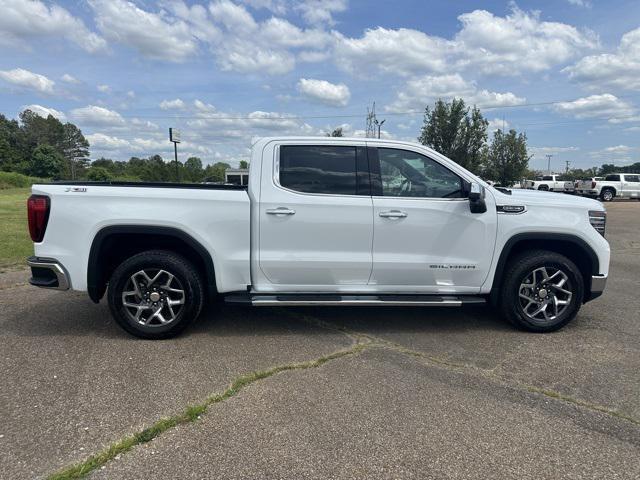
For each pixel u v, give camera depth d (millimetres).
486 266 4516
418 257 4438
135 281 4234
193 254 4469
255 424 2910
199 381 3477
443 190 4492
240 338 4402
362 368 3768
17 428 2812
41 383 3402
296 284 4426
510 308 4598
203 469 2475
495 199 4480
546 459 2609
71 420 2912
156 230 4184
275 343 4285
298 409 3098
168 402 3158
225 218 4250
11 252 8500
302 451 2643
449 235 4441
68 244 4156
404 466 2529
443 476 2457
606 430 2908
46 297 5727
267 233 4297
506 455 2639
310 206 4289
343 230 4340
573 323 4957
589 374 3707
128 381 3459
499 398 3295
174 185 4691
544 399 3291
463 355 4070
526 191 5090
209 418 2971
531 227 4484
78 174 123375
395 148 4469
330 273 4410
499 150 42719
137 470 2453
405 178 4477
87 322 4781
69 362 3781
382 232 4379
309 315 5152
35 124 126125
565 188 40406
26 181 62281
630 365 3887
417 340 4426
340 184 4387
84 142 137750
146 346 4160
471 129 33781
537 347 4273
